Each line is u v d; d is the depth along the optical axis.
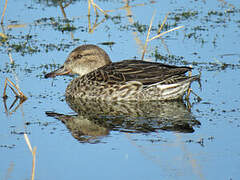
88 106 13.55
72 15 21.42
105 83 13.99
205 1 23.55
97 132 11.40
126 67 14.18
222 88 14.36
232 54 16.95
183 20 20.64
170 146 10.45
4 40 18.55
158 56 16.89
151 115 12.60
